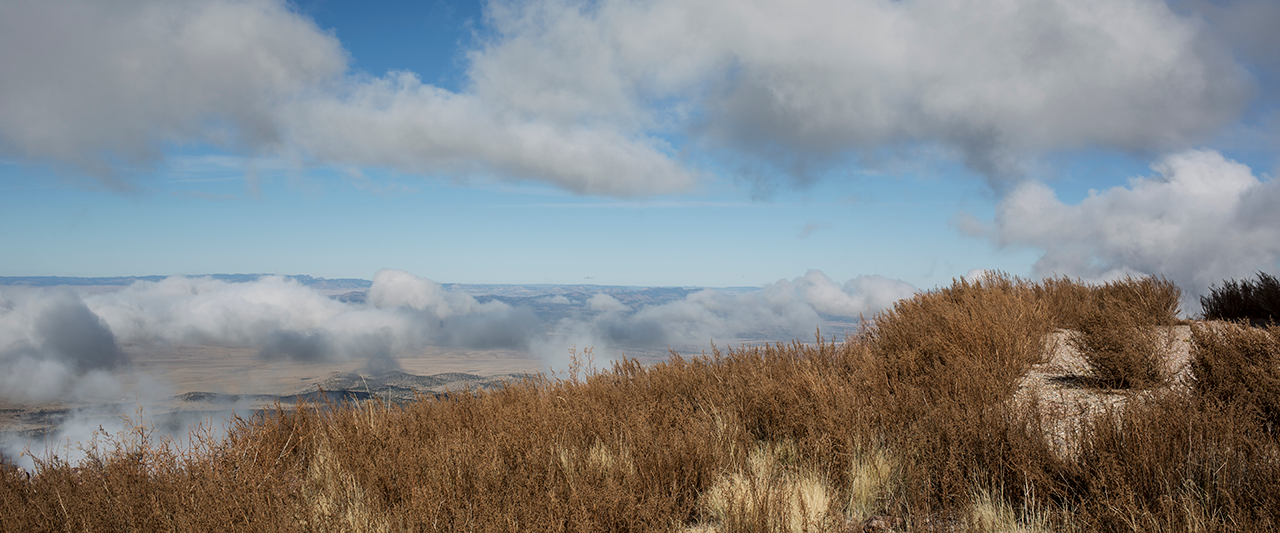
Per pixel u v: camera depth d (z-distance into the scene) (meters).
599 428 4.61
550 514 3.09
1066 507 3.07
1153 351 5.33
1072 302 8.89
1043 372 6.12
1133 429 3.27
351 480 3.94
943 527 3.13
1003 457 3.50
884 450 3.96
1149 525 2.65
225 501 3.36
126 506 3.40
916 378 5.33
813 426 4.23
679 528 3.30
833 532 3.11
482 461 3.82
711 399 5.45
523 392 6.14
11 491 3.74
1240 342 4.67
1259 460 2.91
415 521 3.16
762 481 3.56
